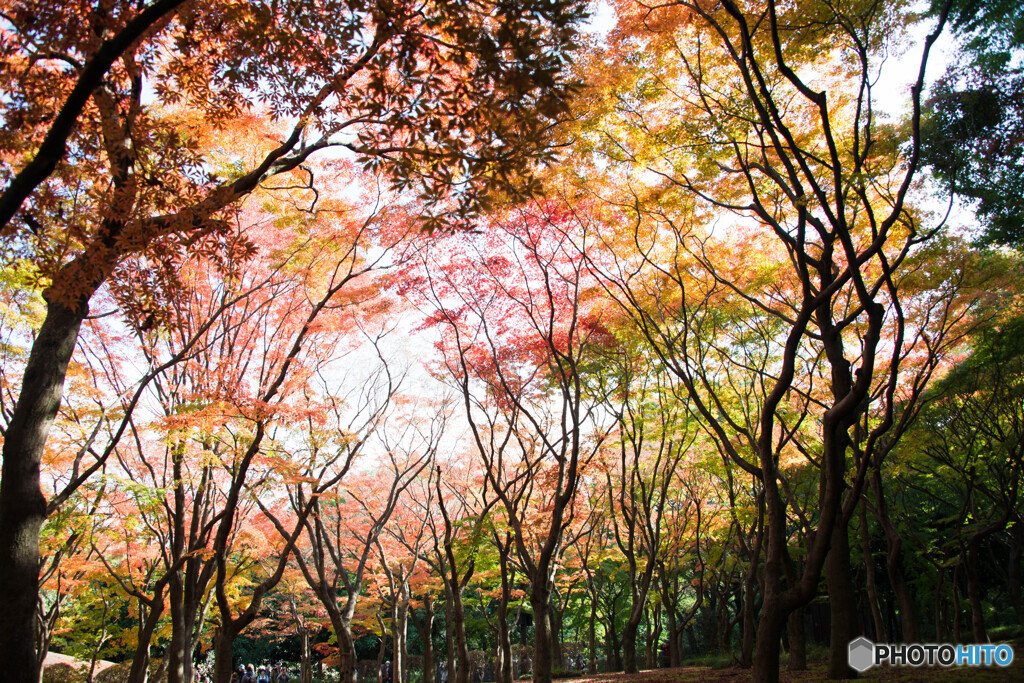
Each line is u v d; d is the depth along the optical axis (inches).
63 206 338.0
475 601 1087.6
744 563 983.0
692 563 1146.0
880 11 350.9
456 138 266.2
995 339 538.6
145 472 642.2
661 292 574.2
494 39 244.8
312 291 631.8
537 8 234.2
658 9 385.1
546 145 273.4
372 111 257.1
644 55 410.9
